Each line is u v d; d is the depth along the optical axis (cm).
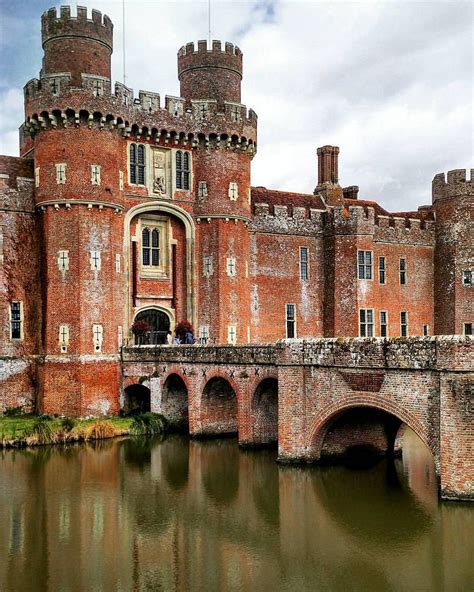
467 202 4891
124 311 3862
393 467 2633
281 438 2647
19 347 3703
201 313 4131
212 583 1598
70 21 3825
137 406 3784
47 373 3594
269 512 2103
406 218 4947
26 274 3738
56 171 3634
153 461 2838
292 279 4547
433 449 2070
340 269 4562
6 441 3138
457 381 1973
